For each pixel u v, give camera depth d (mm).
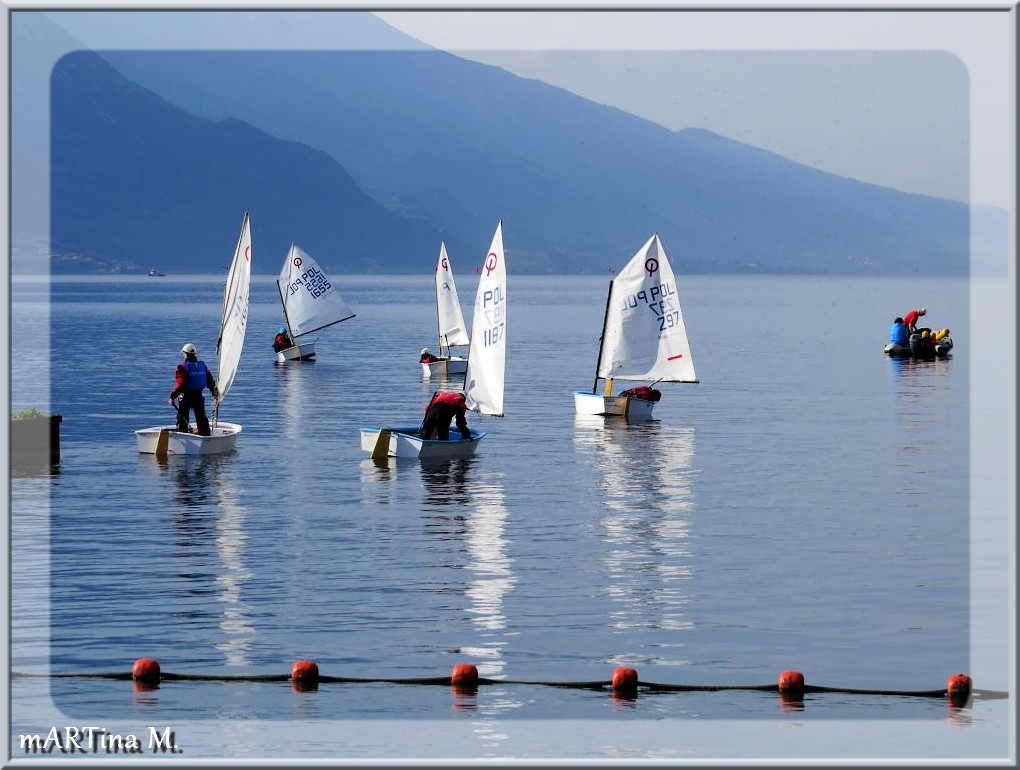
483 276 96625
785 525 66812
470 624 48969
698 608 51312
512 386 145500
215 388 92250
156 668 43531
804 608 51375
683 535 64312
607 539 63125
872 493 76312
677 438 100812
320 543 61906
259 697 42000
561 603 51688
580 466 86188
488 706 41469
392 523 66750
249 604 51375
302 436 101625
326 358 191125
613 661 45219
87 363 174750
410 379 155375
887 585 54906
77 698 41906
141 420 112000
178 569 56719
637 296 116125
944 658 46000
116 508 70500
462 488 77438
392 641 46969
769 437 101500
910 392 138750
